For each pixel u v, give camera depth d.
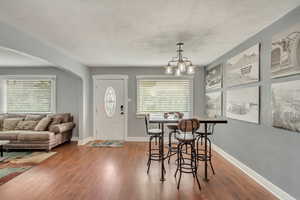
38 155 4.53
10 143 4.81
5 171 3.52
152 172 3.49
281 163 2.53
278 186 2.59
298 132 2.21
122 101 6.07
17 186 2.92
